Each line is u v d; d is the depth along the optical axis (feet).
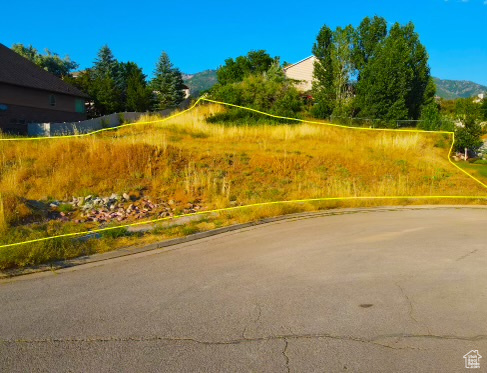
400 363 10.65
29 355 11.46
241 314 13.87
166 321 13.46
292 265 19.53
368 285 16.46
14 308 14.88
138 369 10.62
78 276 18.60
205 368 10.58
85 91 152.76
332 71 105.40
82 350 11.68
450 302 14.61
